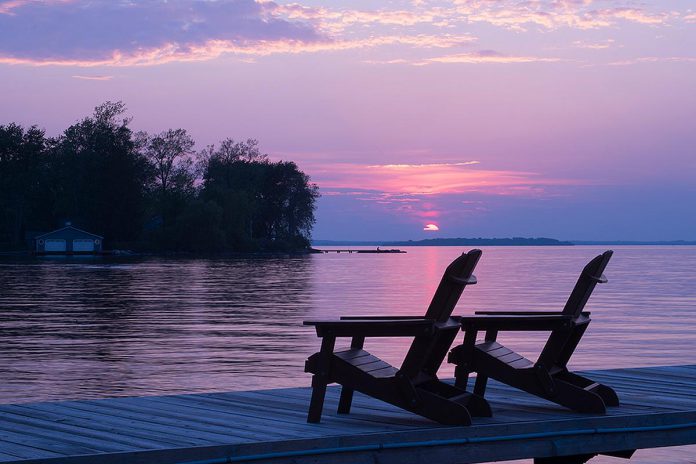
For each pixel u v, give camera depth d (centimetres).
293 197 16300
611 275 8725
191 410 812
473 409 768
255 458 634
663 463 1038
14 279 7012
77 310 4128
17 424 738
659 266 11994
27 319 3650
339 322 722
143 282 6694
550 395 790
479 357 802
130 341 2777
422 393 719
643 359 2278
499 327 796
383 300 4881
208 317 3728
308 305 4472
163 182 14712
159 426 729
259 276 7931
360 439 666
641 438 763
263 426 730
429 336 711
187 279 7194
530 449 723
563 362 840
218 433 696
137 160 14175
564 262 14562
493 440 710
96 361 2262
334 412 808
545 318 774
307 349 2536
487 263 13925
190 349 2544
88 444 652
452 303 724
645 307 4328
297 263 12200
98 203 13600
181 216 14112
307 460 649
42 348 2584
